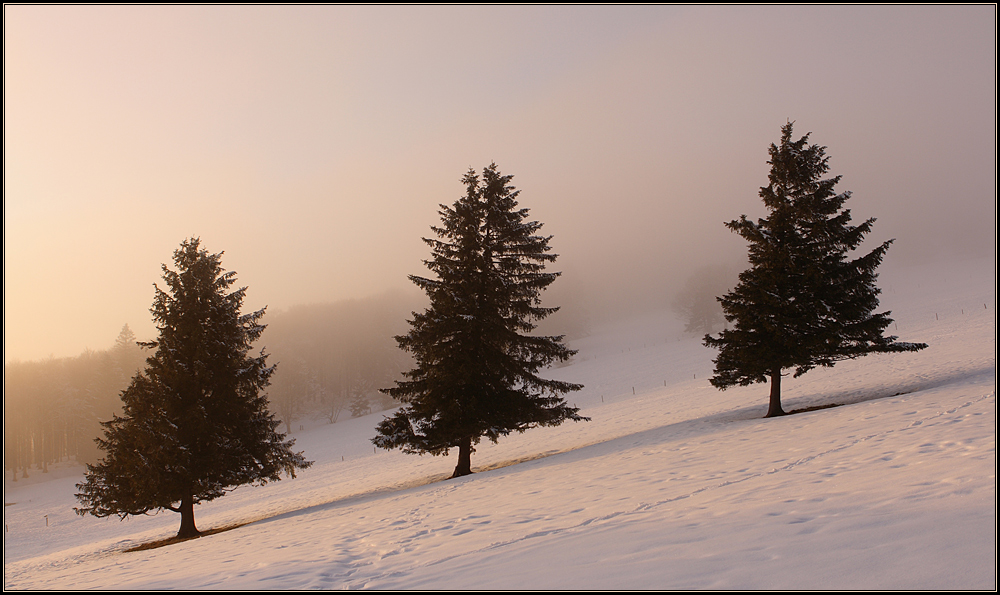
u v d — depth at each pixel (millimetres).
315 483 37531
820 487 7496
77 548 27266
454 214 23031
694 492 8867
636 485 10727
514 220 23750
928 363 29719
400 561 7258
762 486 8344
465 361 21844
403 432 22328
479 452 33688
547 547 6582
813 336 20047
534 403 23016
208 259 21922
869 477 7590
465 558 6770
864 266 20406
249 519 23562
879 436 11141
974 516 4906
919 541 4477
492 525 9031
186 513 20469
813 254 20469
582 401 56375
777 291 21062
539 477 15305
